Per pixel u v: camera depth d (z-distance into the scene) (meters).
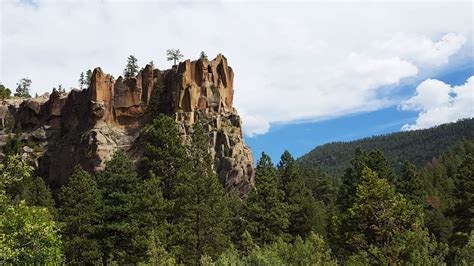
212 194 56.31
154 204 52.72
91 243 50.50
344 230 32.97
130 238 50.41
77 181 55.09
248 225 65.06
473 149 164.50
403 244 30.28
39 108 121.50
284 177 82.50
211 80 108.44
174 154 63.41
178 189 55.38
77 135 105.69
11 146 112.38
